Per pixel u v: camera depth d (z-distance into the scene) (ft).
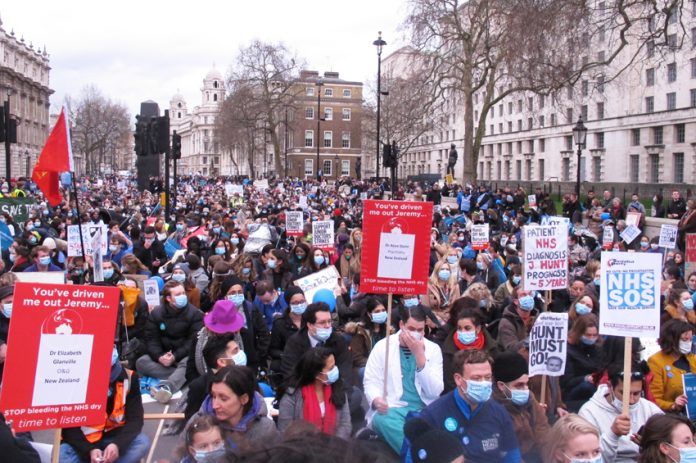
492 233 71.97
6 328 21.44
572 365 22.70
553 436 14.94
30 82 324.39
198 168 564.71
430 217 20.58
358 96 358.43
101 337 15.46
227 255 43.68
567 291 33.06
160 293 32.22
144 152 78.38
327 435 6.84
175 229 60.75
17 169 307.58
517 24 84.53
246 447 7.00
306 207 90.38
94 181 240.53
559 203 135.54
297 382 18.03
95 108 370.94
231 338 21.75
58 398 14.99
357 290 34.88
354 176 360.07
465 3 141.69
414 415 16.17
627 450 18.33
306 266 38.22
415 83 135.54
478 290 29.86
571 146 244.01
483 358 15.12
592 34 80.23
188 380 22.67
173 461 15.10
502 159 299.99
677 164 192.65
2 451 13.50
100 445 17.62
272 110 254.88
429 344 19.70
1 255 44.80
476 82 156.97
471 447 14.97
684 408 21.22
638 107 207.00
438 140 359.66
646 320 19.02
